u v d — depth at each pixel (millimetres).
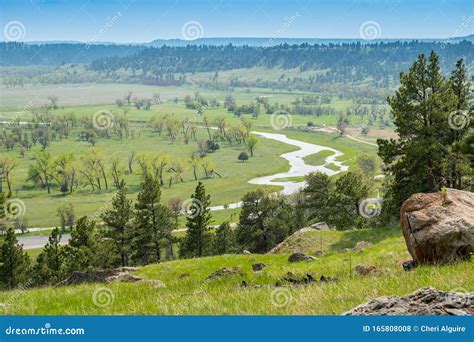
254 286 18297
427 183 51531
